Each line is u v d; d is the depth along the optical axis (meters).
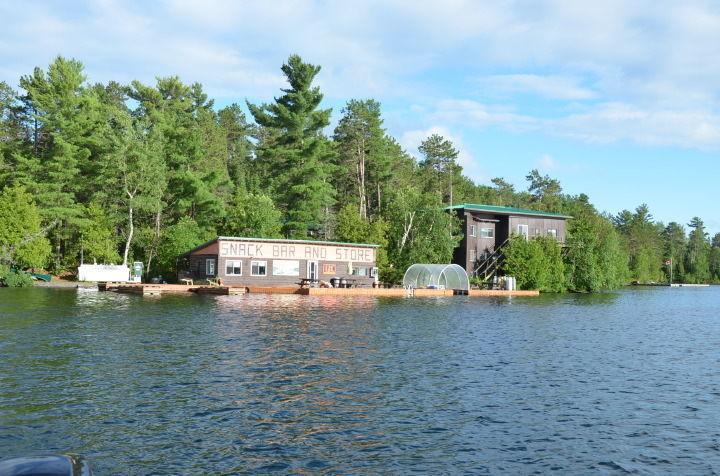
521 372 21.11
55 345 24.48
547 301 63.84
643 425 14.84
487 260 84.31
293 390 17.48
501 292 72.25
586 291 90.50
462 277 69.88
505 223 85.12
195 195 79.50
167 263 73.94
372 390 17.72
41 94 78.56
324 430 13.89
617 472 11.72
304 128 83.94
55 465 8.93
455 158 119.25
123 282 69.19
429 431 13.97
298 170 81.44
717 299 84.25
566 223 92.69
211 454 12.27
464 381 19.28
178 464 11.72
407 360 22.73
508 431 14.12
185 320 34.16
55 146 76.50
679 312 54.56
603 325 39.06
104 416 14.62
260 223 77.94
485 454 12.55
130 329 29.75
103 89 105.94
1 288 63.81
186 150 84.00
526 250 78.94
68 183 76.12
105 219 76.25
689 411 16.22
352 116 97.94
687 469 11.94
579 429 14.41
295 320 35.31
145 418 14.53
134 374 19.17
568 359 24.31
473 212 83.81
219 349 24.12
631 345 29.28
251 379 18.78
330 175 98.12
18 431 13.45
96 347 24.14
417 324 35.19
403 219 79.94
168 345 24.91
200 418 14.62
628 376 20.97
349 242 72.44
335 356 23.12
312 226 86.31
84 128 79.19
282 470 11.52
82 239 75.06
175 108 95.44
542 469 11.79
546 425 14.66
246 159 120.38
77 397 16.28
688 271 189.38
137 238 79.25
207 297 54.72
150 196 75.69
